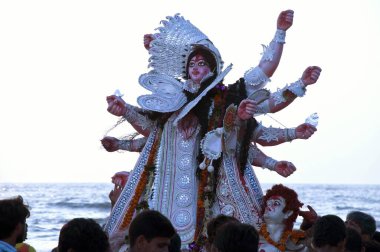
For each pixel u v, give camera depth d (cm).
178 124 1862
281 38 1894
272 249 1738
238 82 1872
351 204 11956
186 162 1839
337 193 17625
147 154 1872
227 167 1836
